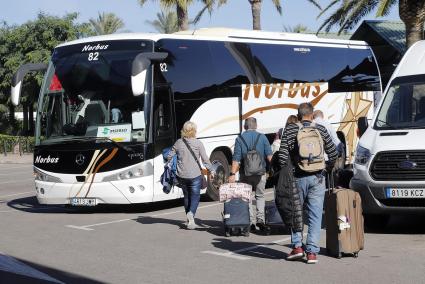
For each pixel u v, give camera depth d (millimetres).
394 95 11438
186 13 32000
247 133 11094
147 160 13453
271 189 17578
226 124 15766
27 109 48031
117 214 14000
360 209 8969
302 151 8242
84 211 14719
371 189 10250
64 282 8023
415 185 9898
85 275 8359
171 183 11719
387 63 34250
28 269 8766
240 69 16344
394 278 7754
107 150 13570
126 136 13586
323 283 7602
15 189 20781
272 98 17203
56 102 14336
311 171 8281
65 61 14484
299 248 8648
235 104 16062
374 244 9828
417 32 25766
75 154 13820
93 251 9914
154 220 12906
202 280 7910
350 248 8797
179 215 13570
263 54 17234
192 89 14828
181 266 8719
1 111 51219
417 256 8953
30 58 43219
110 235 11297
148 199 13492
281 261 8836
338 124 19578
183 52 14781
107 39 14336
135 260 9188
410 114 11023
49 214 14312
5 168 31828
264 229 11086
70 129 14008
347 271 8141
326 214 8969
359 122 11398
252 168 10953
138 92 12867
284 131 8453
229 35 16500
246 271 8320
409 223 11789
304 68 18469
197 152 11641
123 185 13438
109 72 13984
